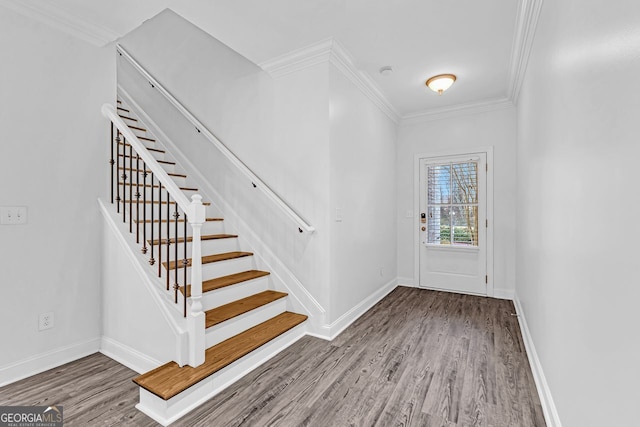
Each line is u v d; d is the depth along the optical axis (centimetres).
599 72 103
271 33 248
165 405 160
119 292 223
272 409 172
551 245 169
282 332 245
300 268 288
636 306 76
